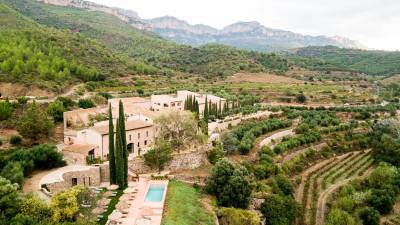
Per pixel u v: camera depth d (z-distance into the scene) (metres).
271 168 95.06
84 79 173.62
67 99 125.50
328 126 140.12
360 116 157.50
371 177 100.62
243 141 105.94
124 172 74.94
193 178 83.50
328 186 99.88
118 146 73.44
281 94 192.50
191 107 127.56
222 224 70.00
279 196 81.88
